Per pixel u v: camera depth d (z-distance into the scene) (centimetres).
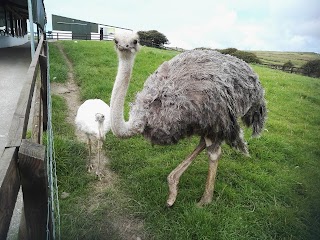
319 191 452
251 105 407
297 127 748
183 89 347
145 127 357
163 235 340
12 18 1850
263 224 372
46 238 199
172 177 378
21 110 218
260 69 1766
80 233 331
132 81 923
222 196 412
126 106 689
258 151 564
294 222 373
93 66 1107
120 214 371
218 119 355
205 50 411
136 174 445
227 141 392
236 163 511
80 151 489
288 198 429
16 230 301
